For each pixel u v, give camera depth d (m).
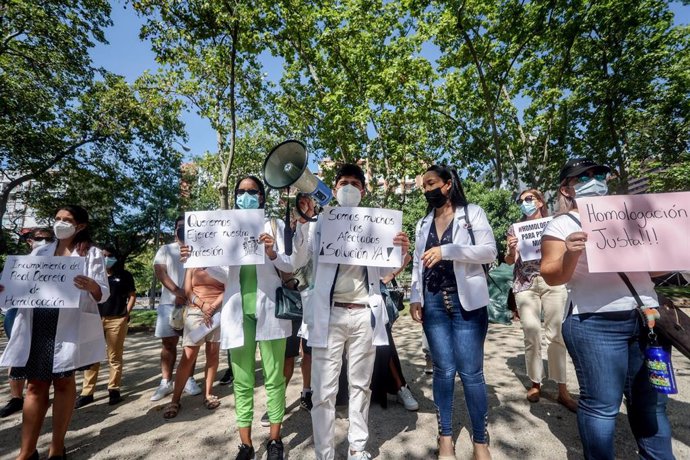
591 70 13.43
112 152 16.62
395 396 3.47
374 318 2.27
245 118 12.63
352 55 11.05
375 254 2.30
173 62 10.16
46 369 2.30
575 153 15.20
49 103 14.20
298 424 2.93
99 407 3.45
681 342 1.59
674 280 11.53
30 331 2.34
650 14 12.07
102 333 2.67
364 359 2.26
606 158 14.91
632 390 1.75
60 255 2.58
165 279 3.54
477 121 15.30
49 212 16.69
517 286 3.33
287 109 12.44
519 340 5.58
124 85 12.52
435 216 2.61
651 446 1.71
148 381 4.33
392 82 10.48
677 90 12.41
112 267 3.83
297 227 2.55
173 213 20.80
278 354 2.48
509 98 14.00
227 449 2.56
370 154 12.45
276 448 2.33
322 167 13.24
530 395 3.18
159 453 2.53
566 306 1.89
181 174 22.16
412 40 10.90
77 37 14.12
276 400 2.42
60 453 2.41
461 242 2.35
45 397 2.40
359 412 2.23
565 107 13.34
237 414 2.42
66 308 2.40
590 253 1.66
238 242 2.52
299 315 2.43
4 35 12.83
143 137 16.22
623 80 12.48
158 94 11.56
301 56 11.41
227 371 4.09
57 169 16.50
